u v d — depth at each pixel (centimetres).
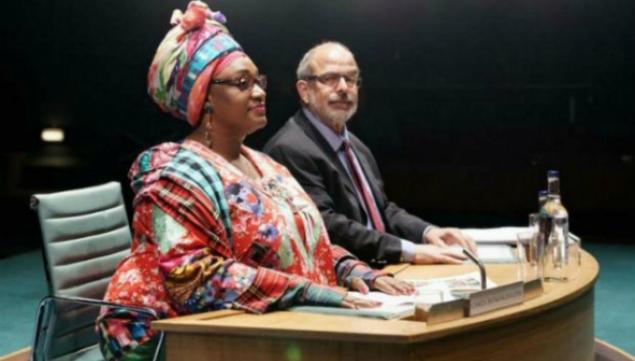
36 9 955
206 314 240
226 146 283
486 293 235
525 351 244
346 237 340
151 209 259
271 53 971
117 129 981
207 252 254
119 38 959
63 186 984
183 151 270
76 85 979
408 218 375
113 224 332
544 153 999
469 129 1038
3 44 966
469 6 1016
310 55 371
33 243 827
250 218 266
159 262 253
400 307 245
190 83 275
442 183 971
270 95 972
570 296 264
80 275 312
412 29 1011
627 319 564
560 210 293
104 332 267
